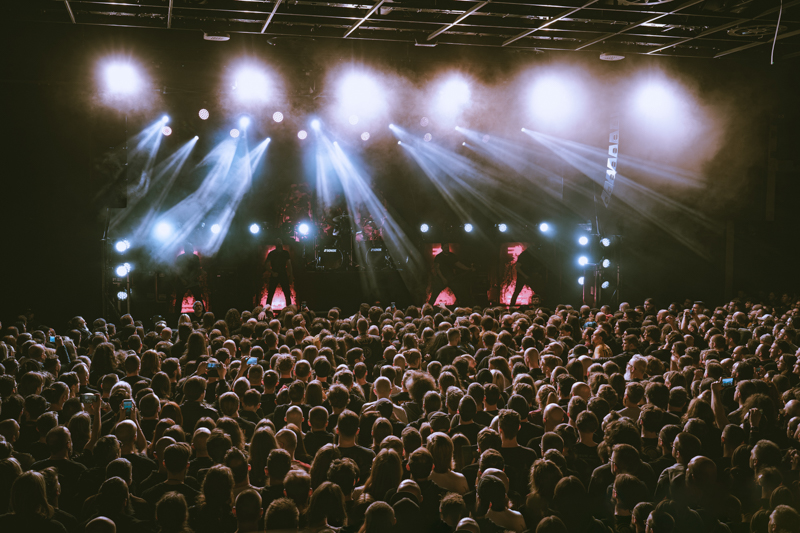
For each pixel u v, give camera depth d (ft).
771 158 47.19
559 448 13.75
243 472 12.40
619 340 27.89
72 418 15.46
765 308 36.78
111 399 16.99
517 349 28.07
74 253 41.88
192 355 23.89
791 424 15.15
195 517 11.41
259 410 18.70
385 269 55.98
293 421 16.12
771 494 11.52
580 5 30.86
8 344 24.95
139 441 15.56
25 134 40.29
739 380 19.21
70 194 41.50
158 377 19.12
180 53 37.04
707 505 11.37
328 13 32.50
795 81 43.47
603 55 39.70
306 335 26.68
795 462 13.41
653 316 34.01
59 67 36.24
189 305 50.24
